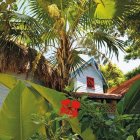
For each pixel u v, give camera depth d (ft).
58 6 35.50
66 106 16.06
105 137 16.28
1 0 31.60
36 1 35.19
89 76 68.74
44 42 35.35
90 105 16.66
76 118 16.65
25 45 37.32
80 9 35.68
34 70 35.76
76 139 17.10
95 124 16.43
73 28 34.63
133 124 17.06
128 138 14.70
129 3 36.14
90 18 36.19
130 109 20.62
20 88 17.75
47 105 18.60
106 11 36.76
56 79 34.06
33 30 35.58
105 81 69.41
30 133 17.79
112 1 35.88
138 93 20.62
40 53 35.50
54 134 16.35
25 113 17.85
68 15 35.60
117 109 20.40
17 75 37.88
